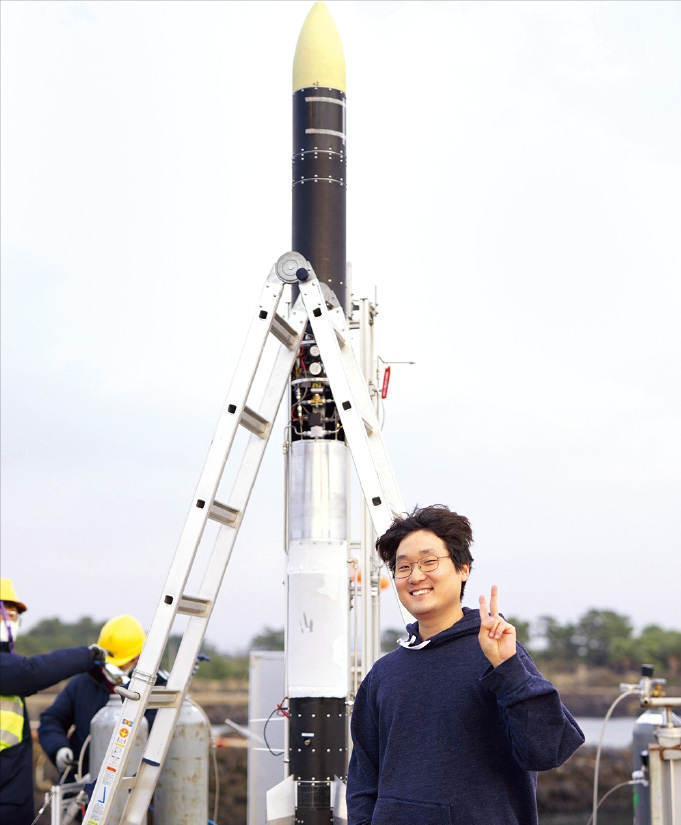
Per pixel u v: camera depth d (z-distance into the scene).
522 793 2.85
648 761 6.00
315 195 6.09
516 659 2.68
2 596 6.18
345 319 5.77
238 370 5.14
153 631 4.89
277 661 6.77
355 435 4.97
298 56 6.30
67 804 5.96
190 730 5.89
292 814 5.28
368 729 3.07
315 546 5.49
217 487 5.02
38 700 14.05
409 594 2.95
